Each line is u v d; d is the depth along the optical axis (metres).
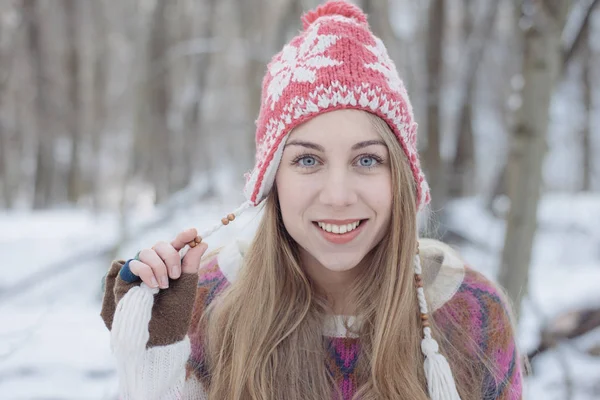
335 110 1.34
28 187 18.38
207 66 8.44
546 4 3.02
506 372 1.52
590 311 3.94
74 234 7.39
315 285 1.58
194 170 8.89
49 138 14.32
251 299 1.53
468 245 6.32
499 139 11.10
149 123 8.04
